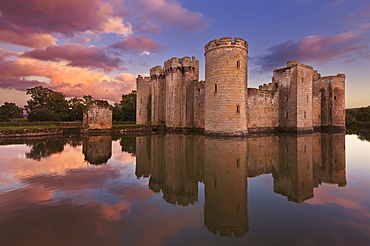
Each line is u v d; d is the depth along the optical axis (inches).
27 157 624.4
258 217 244.2
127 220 236.7
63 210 261.1
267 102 1499.8
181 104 1726.1
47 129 1387.8
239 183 379.9
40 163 544.7
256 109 1449.3
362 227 217.9
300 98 1445.6
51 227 219.0
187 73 1701.5
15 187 350.3
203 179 412.2
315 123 1780.3
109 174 443.5
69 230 213.3
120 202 291.3
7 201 289.6
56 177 415.5
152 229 217.0
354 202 288.0
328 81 1815.9
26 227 218.8
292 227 219.1
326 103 1824.6
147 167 514.6
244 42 1168.2
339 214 250.4
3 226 221.0
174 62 1701.5
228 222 232.7
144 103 2121.1
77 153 700.7
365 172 455.5
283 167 494.3
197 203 290.0
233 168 482.6
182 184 384.8
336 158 600.1
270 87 1697.8
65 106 2930.6
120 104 3351.4
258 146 793.6
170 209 268.7
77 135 1365.7
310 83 1515.7
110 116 1569.9
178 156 641.6
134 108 2893.7
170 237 201.0
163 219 240.4
